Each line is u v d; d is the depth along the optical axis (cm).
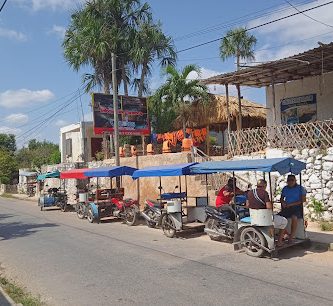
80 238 1377
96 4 3058
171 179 1945
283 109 2106
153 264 953
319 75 1966
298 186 1066
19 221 1984
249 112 2425
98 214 1788
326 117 1939
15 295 735
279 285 752
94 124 2555
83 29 3031
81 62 3083
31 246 1275
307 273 829
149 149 2327
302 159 1453
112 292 754
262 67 1662
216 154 2531
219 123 2495
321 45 1433
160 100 2645
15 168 5919
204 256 1017
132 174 1667
